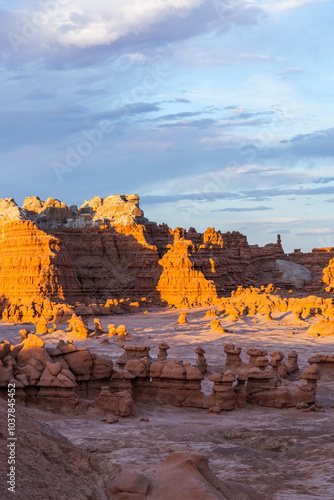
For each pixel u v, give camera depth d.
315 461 18.05
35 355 27.39
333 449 19.22
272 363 37.94
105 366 28.89
